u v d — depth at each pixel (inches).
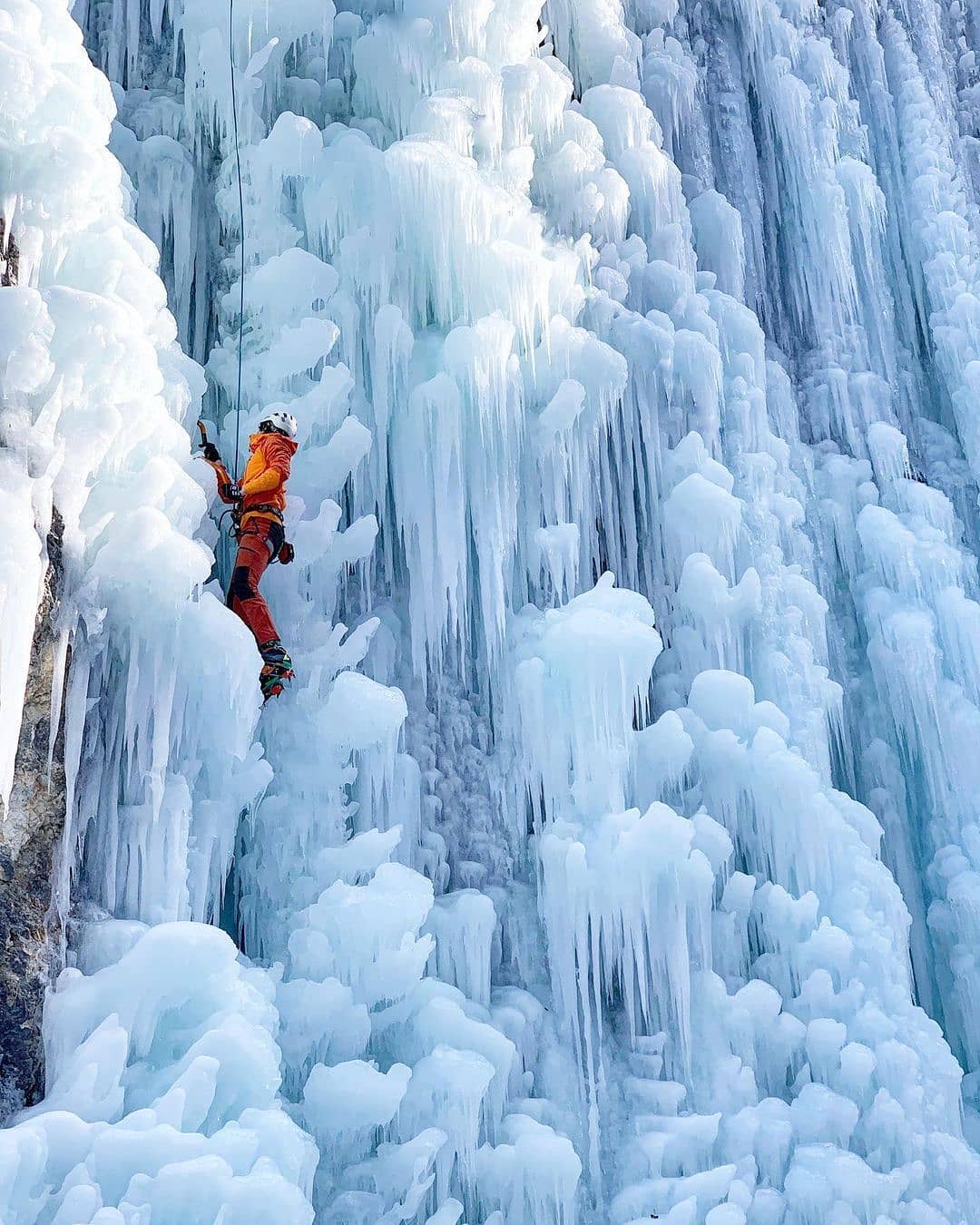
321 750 225.1
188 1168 149.4
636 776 268.5
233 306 256.7
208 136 272.7
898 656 355.3
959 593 362.0
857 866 284.7
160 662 187.3
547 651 261.9
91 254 189.6
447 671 277.6
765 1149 243.6
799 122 417.1
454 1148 206.5
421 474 262.1
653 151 337.1
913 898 344.2
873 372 412.5
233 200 261.9
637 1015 263.9
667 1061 253.9
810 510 366.6
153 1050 173.0
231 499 222.8
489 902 240.1
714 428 323.9
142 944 170.7
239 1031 171.3
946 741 349.1
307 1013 198.7
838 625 367.6
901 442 391.5
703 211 371.2
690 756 271.1
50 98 180.2
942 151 455.2
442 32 287.6
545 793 262.8
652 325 308.8
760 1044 260.5
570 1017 247.6
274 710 226.4
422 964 213.6
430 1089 205.9
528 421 282.8
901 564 363.9
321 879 219.3
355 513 259.9
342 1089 191.9
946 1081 264.7
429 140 271.3
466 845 263.7
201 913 195.3
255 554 217.6
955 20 502.9
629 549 308.7
